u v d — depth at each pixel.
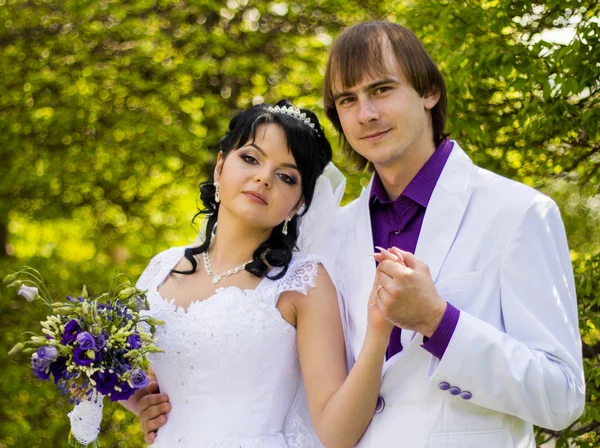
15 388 6.04
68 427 6.03
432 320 2.11
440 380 2.13
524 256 2.19
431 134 2.48
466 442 2.17
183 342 2.52
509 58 3.80
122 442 6.04
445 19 4.02
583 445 3.66
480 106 4.23
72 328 2.37
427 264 2.30
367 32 2.40
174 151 6.35
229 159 2.58
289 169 2.54
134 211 6.52
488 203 2.31
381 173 2.46
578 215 4.29
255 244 2.66
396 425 2.24
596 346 3.90
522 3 3.96
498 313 2.23
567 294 2.20
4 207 6.39
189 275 2.72
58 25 6.47
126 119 6.32
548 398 2.08
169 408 2.57
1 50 6.41
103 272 6.24
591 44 3.64
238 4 6.37
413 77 2.36
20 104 6.33
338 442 2.30
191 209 6.54
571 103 3.94
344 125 2.43
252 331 2.49
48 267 6.26
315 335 2.50
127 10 6.37
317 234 2.70
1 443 5.96
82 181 6.30
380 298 2.14
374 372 2.23
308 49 6.35
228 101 6.41
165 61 6.39
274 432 2.54
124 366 2.36
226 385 2.50
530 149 3.99
